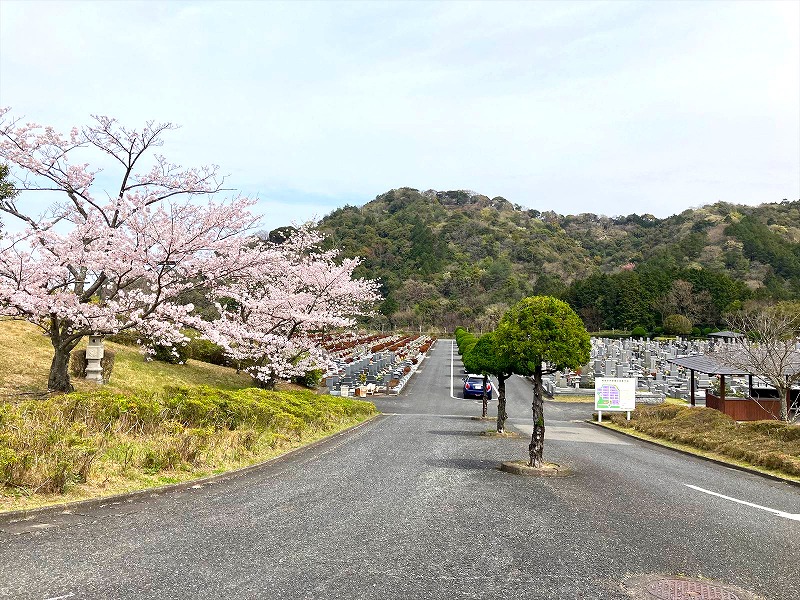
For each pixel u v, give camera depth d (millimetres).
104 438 11164
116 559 5859
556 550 6719
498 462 14031
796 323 41656
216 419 14547
